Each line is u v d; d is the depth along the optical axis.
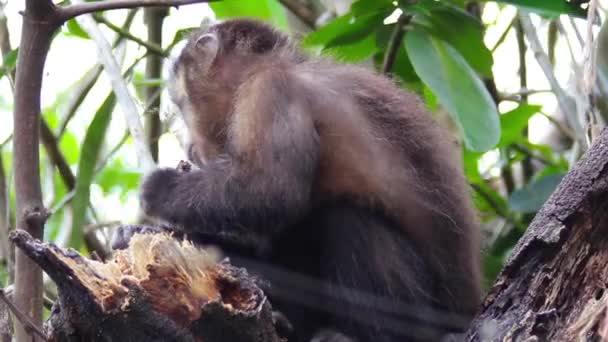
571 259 5.40
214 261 4.84
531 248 5.49
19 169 5.53
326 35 7.71
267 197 6.48
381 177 6.73
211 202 6.63
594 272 5.36
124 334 4.68
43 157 11.43
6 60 7.86
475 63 7.82
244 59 7.41
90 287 4.60
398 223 6.74
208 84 7.47
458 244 6.79
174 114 8.21
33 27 5.48
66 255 4.64
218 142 7.52
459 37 7.66
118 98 7.63
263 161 6.54
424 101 7.84
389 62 7.76
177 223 6.76
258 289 4.79
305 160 6.55
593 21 6.74
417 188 6.76
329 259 6.61
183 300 4.66
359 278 6.52
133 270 4.71
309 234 6.74
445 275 6.71
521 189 8.80
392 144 6.83
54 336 4.89
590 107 6.68
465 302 6.75
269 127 6.61
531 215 9.15
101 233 9.48
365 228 6.62
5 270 8.10
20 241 4.57
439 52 7.45
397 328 6.52
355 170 6.73
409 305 6.53
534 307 5.36
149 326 4.63
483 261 7.55
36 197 5.54
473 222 6.99
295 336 6.48
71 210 8.53
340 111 6.80
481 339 5.38
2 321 5.77
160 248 4.73
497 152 10.93
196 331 4.68
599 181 5.43
